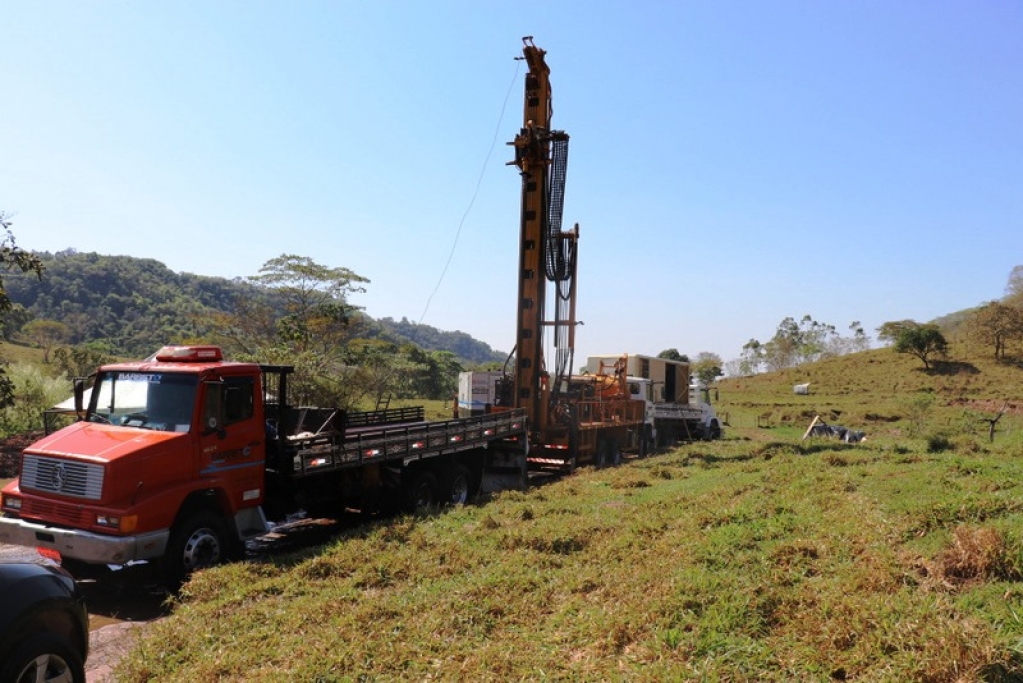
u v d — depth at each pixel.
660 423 26.97
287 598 7.22
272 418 11.77
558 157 17.62
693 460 19.48
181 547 8.52
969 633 4.42
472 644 5.60
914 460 13.86
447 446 13.55
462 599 6.60
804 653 4.75
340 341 35.25
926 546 6.73
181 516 8.74
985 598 5.26
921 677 4.12
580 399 20.16
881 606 5.10
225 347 35.16
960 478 10.24
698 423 30.14
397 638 5.75
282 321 30.75
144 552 8.06
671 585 6.20
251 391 9.73
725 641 5.04
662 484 14.65
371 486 12.18
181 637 6.11
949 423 38.03
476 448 15.06
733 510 9.46
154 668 5.54
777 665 4.70
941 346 75.88
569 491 14.13
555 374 18.55
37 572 4.88
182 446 8.72
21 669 4.47
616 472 16.97
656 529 9.09
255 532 9.62
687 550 7.62
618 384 23.42
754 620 5.36
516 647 5.43
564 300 18.31
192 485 8.71
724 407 59.22
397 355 36.62
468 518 10.98
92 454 8.22
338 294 35.91
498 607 6.39
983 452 18.59
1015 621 4.70
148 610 8.02
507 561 8.08
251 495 9.60
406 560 8.20
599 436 21.20
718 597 5.82
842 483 10.95
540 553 8.45
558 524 9.82
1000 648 4.25
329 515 12.79
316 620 6.38
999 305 79.12
